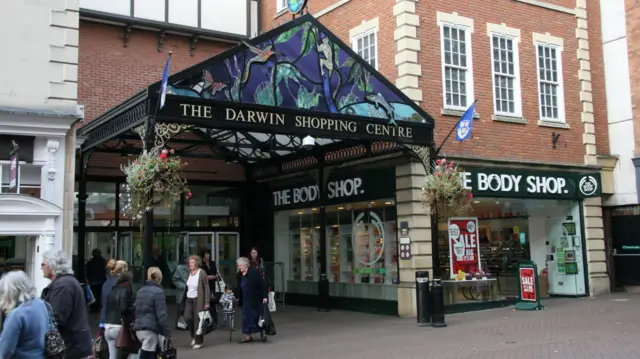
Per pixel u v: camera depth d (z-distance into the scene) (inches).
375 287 619.2
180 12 720.3
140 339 321.7
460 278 606.5
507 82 665.0
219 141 614.9
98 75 667.4
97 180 666.8
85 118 652.7
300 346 437.1
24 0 433.4
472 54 637.3
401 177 580.7
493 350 385.1
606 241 748.6
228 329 533.0
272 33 478.0
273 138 613.3
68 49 444.8
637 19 737.0
